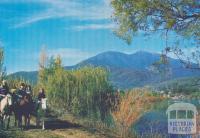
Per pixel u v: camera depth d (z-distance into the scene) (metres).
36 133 26.78
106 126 29.52
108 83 30.39
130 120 29.05
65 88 30.41
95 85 30.31
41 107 28.19
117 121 29.34
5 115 26.52
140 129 28.80
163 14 21.20
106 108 29.94
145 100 28.86
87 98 30.20
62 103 30.33
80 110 30.19
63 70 31.00
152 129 28.53
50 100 30.17
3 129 26.36
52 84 30.34
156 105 28.05
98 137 27.77
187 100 26.56
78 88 30.42
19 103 27.17
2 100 26.61
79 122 29.72
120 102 29.73
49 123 28.69
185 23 21.58
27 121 28.69
